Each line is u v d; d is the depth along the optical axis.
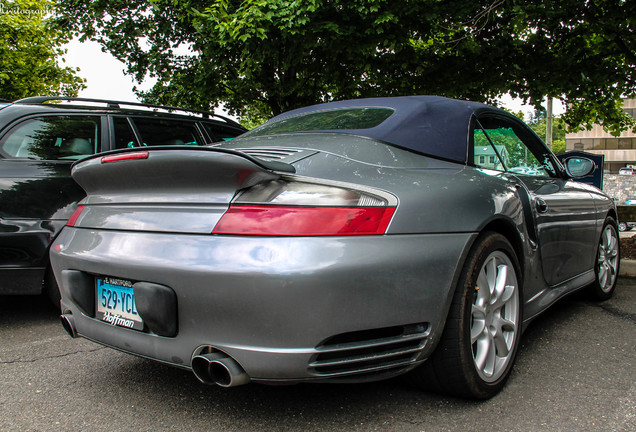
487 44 8.20
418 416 2.02
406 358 1.88
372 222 1.76
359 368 1.77
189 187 1.85
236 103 9.74
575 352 2.82
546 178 3.27
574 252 3.34
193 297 1.71
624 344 2.96
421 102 2.59
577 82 8.01
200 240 1.73
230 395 2.26
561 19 7.50
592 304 3.97
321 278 1.62
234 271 1.63
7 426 1.98
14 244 3.30
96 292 2.12
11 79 15.30
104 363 2.71
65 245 2.21
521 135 3.18
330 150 2.12
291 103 9.17
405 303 1.79
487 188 2.29
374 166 2.04
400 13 7.07
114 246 1.94
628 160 70.12
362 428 1.93
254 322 1.64
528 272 2.62
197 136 4.67
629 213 10.61
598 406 2.11
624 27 7.23
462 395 2.12
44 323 3.55
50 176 3.50
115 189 2.11
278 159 2.03
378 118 2.45
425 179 2.07
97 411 2.11
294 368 1.65
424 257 1.84
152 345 1.87
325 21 6.94
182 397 2.24
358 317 1.69
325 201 1.71
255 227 1.67
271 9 6.54
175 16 8.54
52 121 3.70
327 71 8.34
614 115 9.89
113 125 4.02
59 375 2.53
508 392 2.26
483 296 2.16
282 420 2.00
